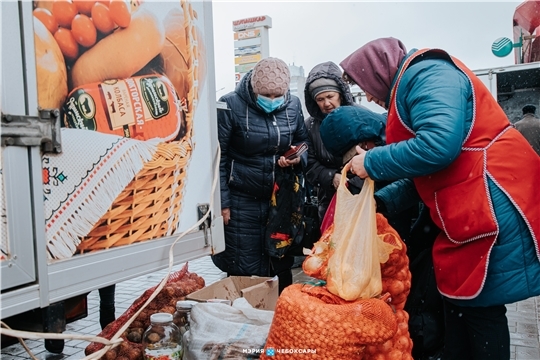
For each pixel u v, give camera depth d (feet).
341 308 5.81
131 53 6.00
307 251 6.89
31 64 4.76
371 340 5.74
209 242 7.45
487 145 6.53
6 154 4.53
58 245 5.07
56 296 5.03
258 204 11.80
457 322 7.39
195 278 9.79
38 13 4.85
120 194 5.83
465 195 6.52
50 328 5.00
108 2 5.67
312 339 5.71
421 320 8.41
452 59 6.88
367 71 7.76
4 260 4.53
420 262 8.60
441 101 6.30
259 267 11.87
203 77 7.45
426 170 6.25
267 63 11.19
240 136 11.44
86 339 5.30
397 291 6.77
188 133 7.06
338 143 8.89
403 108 6.91
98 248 5.55
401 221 8.66
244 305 7.88
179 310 8.05
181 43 6.91
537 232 6.43
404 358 6.66
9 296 4.58
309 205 12.67
